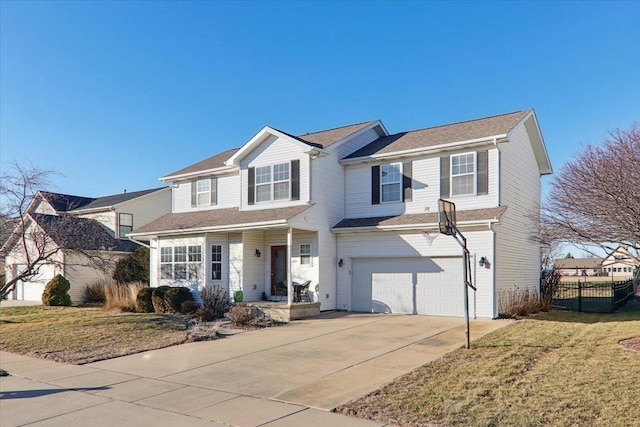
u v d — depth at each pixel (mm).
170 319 17016
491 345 10992
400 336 12984
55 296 23891
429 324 14969
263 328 15375
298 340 12938
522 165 19438
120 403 7727
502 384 7738
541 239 15836
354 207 19984
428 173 18219
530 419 6152
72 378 9477
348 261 19312
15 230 21016
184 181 24203
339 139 19984
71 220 26438
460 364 9258
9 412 7367
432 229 17156
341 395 7742
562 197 14297
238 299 19328
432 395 7359
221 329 15227
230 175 22406
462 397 7176
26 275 19625
